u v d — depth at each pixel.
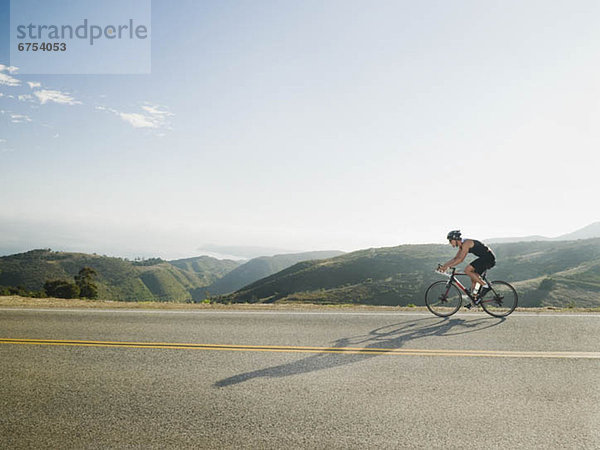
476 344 6.88
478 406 4.56
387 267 123.25
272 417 4.41
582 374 5.47
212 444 3.90
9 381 5.59
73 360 6.46
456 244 9.01
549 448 3.73
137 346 7.20
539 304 67.88
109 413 4.58
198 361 6.30
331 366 5.93
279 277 164.62
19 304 12.59
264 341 7.36
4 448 3.90
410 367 5.82
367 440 3.91
